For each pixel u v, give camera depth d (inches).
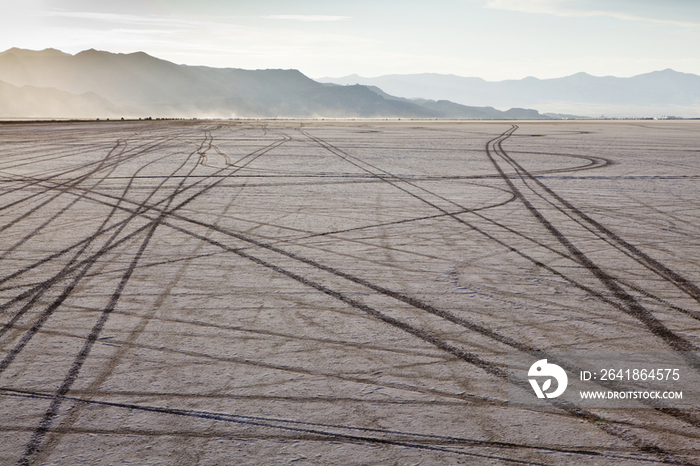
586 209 350.6
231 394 123.7
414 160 641.0
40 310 173.2
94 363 138.3
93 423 112.7
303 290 192.5
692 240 270.5
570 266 224.5
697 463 102.3
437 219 315.0
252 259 230.5
